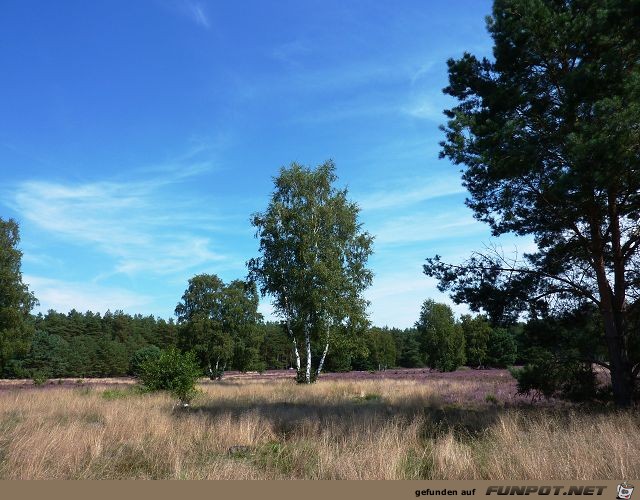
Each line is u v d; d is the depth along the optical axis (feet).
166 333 336.49
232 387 93.35
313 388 83.25
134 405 48.83
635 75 27.48
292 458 24.16
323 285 100.32
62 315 336.29
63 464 21.80
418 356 288.30
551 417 29.50
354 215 108.99
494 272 39.29
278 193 107.65
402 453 23.03
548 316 38.73
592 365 38.96
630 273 36.14
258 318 204.64
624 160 27.04
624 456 19.26
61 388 91.15
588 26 31.81
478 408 45.98
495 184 38.06
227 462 21.98
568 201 32.48
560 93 34.01
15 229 126.41
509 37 34.45
